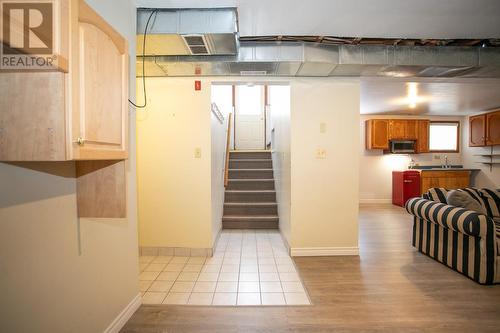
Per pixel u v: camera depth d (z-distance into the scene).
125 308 1.95
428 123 6.43
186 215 3.23
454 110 6.04
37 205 1.21
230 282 2.56
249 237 3.94
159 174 3.22
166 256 3.22
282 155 3.90
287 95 3.45
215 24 2.05
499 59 2.60
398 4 1.96
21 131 1.00
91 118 1.14
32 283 1.18
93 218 1.60
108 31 1.27
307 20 2.19
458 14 2.11
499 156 5.89
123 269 1.93
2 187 1.06
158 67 2.71
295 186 3.21
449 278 2.59
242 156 5.82
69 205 1.42
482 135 6.07
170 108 3.20
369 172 6.71
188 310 2.10
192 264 2.98
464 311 2.04
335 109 3.19
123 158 1.42
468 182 6.18
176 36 2.11
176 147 3.21
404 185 6.15
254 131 7.04
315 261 3.06
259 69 2.79
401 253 3.30
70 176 1.42
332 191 3.22
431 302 2.17
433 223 3.04
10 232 1.09
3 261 1.06
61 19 0.95
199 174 3.21
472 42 2.63
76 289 1.46
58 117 1.00
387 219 5.10
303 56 2.54
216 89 4.05
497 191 3.36
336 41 2.58
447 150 6.79
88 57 1.11
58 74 0.99
